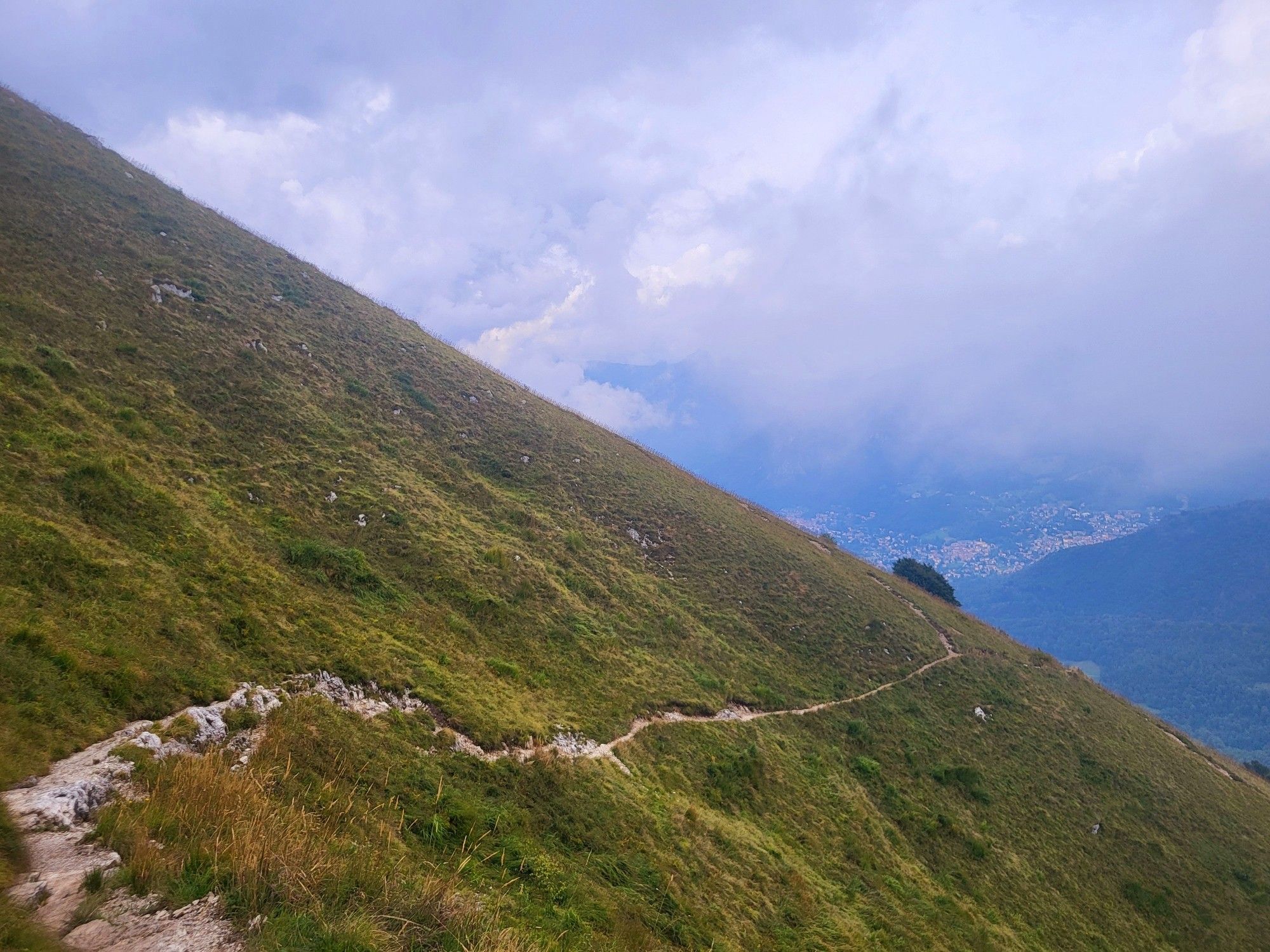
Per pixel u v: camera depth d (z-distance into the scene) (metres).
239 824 11.38
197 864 10.12
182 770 12.74
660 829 23.64
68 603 17.06
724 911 21.23
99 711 14.10
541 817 20.44
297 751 16.73
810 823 31.86
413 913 10.70
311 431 40.31
